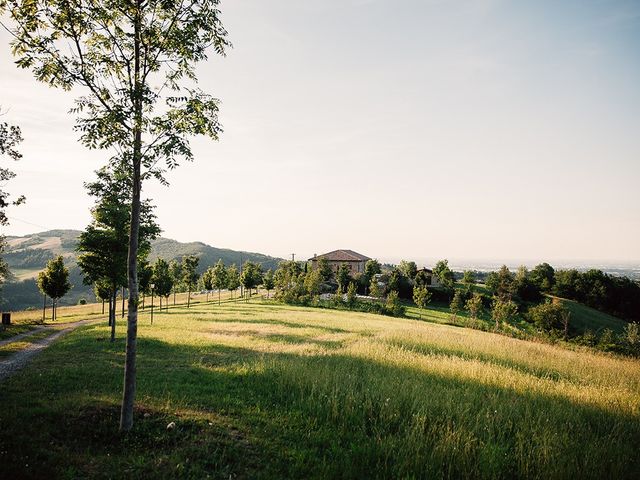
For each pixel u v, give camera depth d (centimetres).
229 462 662
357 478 639
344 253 10900
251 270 7981
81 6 759
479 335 3269
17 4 732
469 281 9562
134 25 785
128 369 761
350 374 1273
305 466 653
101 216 2108
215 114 863
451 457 700
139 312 5016
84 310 6175
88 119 759
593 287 9581
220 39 849
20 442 656
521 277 9538
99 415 818
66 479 559
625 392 1228
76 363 1480
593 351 3188
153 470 610
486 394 1130
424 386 1142
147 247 2280
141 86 763
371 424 884
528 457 697
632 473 682
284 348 1988
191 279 5938
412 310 6425
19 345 2103
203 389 1122
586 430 880
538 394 1125
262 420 877
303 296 6619
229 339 2362
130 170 823
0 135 1608
